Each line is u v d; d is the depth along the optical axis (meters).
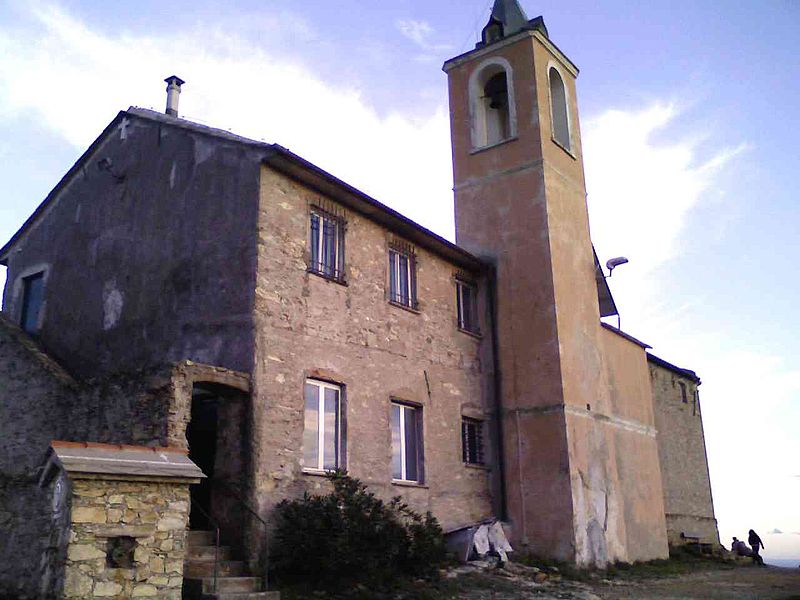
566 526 16.47
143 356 13.94
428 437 16.08
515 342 18.22
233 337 12.58
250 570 11.19
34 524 10.26
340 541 11.33
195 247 13.73
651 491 21.28
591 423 18.30
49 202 17.38
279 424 12.36
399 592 11.77
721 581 16.39
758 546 26.25
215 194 13.74
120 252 15.21
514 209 19.09
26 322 17.11
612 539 18.02
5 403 13.64
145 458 9.16
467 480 16.92
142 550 8.68
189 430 13.04
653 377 25.20
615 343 21.31
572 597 12.60
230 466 11.88
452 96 21.23
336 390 14.01
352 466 13.83
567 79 21.59
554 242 18.56
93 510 8.41
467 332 18.17
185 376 10.94
